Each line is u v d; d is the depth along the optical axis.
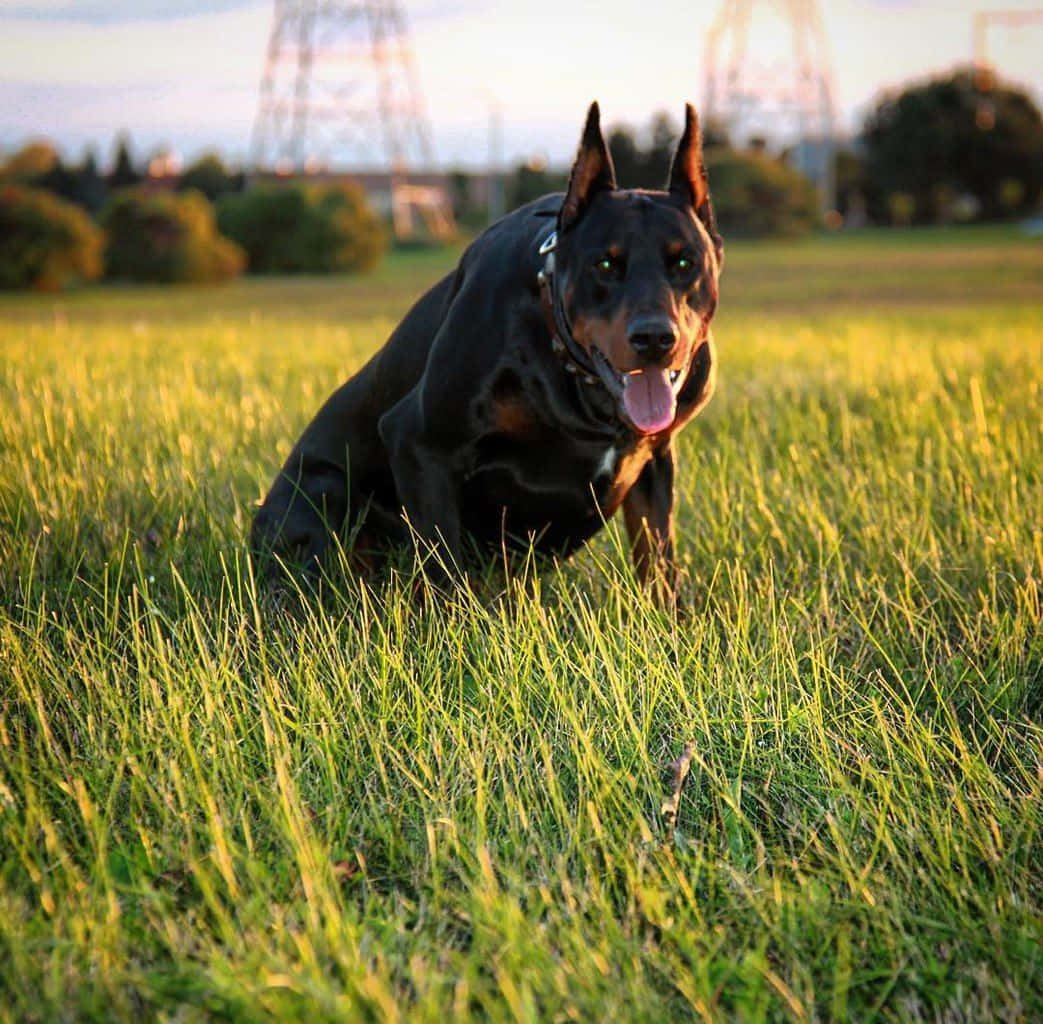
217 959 2.15
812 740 3.07
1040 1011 2.27
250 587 3.94
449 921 2.48
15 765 2.90
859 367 8.10
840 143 87.31
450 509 3.96
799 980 2.30
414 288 33.88
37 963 2.22
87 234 35.41
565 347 3.60
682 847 2.67
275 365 8.82
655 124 65.31
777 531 4.38
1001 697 3.45
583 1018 2.13
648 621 3.54
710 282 3.60
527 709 3.14
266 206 44.16
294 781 2.76
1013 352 8.89
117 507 4.64
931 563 4.23
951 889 2.52
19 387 6.60
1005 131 74.31
